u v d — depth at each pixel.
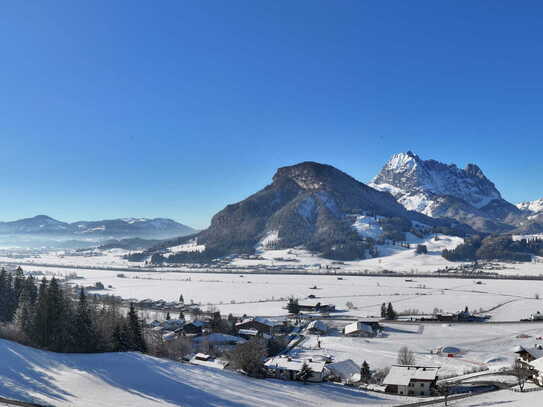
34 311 136.12
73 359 110.88
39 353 111.56
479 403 92.88
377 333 188.75
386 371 129.50
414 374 113.25
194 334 179.25
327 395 103.50
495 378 116.50
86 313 128.00
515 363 124.12
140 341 134.50
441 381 117.75
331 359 147.12
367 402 98.81
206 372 112.50
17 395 78.56
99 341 127.50
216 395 93.88
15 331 129.75
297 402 95.38
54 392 83.75
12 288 175.62
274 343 160.62
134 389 91.88
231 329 188.38
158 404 83.19
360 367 136.62
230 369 126.00
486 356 148.75
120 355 118.94
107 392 87.69
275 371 122.19
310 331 195.12
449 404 94.12
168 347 145.50
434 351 157.25
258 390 102.19
